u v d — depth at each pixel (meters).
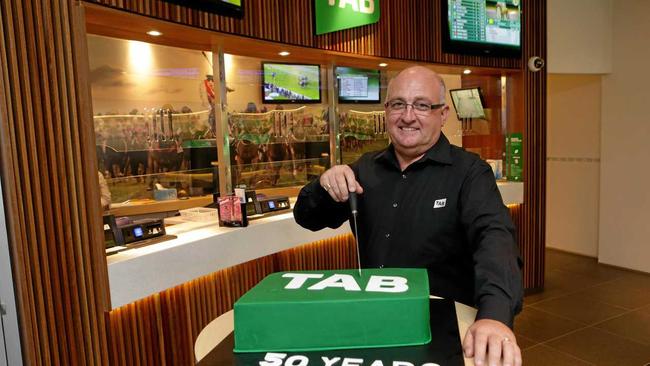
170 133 3.42
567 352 3.67
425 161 1.75
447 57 4.42
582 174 6.25
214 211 3.17
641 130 5.46
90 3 2.24
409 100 1.69
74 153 2.15
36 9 2.02
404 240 1.77
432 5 4.29
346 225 3.75
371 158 1.96
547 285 5.28
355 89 4.19
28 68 2.01
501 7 4.69
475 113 5.06
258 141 3.67
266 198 3.37
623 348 3.72
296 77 3.85
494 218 1.50
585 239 6.29
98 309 2.22
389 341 1.04
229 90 3.51
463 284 1.75
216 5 2.82
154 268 2.38
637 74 5.45
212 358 1.02
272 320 1.04
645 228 5.50
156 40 3.04
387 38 3.94
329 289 1.11
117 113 3.15
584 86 6.11
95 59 3.04
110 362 2.37
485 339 0.99
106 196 2.75
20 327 2.03
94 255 2.20
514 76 5.07
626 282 5.29
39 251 2.07
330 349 1.04
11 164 1.96
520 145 5.00
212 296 3.04
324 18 3.44
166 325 2.76
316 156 4.01
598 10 5.59
